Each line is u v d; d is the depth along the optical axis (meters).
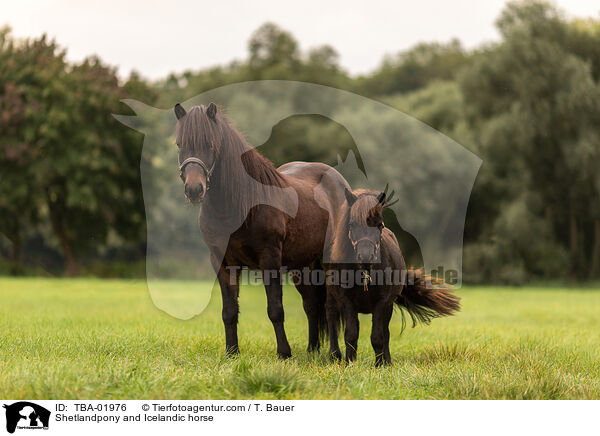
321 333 9.12
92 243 37.47
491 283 32.78
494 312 17.00
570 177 35.16
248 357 7.44
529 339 9.97
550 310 17.80
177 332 10.58
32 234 38.53
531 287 32.62
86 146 34.09
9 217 37.03
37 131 34.06
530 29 36.09
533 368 6.86
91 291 23.33
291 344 9.66
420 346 9.70
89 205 34.16
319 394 5.76
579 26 38.25
